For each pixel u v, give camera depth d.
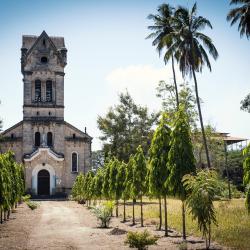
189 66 43.44
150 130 62.38
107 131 61.59
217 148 64.12
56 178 64.75
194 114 53.03
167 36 43.97
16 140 65.69
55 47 68.44
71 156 67.75
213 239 18.28
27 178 63.62
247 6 40.88
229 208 29.50
